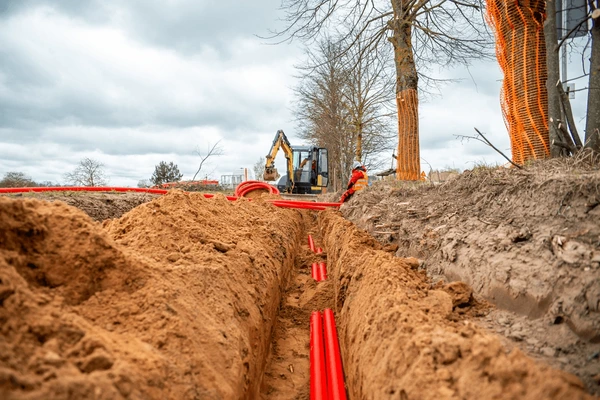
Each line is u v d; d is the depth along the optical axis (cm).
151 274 310
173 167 2408
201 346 286
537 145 586
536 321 284
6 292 200
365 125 2598
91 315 258
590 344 240
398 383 248
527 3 579
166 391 222
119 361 206
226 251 487
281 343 548
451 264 425
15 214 261
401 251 606
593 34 493
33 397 150
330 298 688
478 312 326
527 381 181
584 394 169
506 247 366
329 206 1320
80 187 1042
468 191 588
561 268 296
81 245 286
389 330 312
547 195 395
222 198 767
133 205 965
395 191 920
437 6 1185
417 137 1134
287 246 844
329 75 2250
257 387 395
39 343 198
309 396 428
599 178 354
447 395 201
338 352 481
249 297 443
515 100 606
